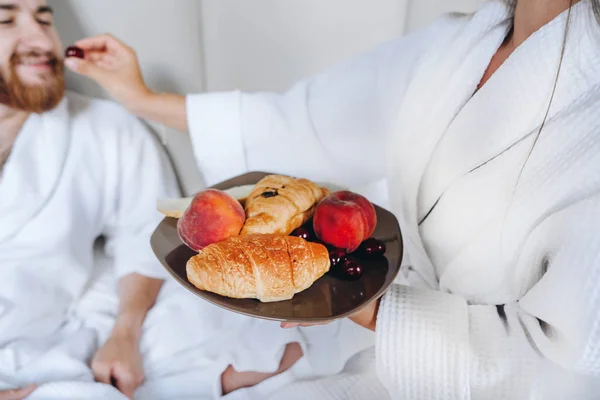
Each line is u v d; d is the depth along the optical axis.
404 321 0.67
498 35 0.74
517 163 0.68
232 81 1.26
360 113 1.01
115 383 0.89
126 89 1.04
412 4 1.12
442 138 0.76
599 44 0.62
